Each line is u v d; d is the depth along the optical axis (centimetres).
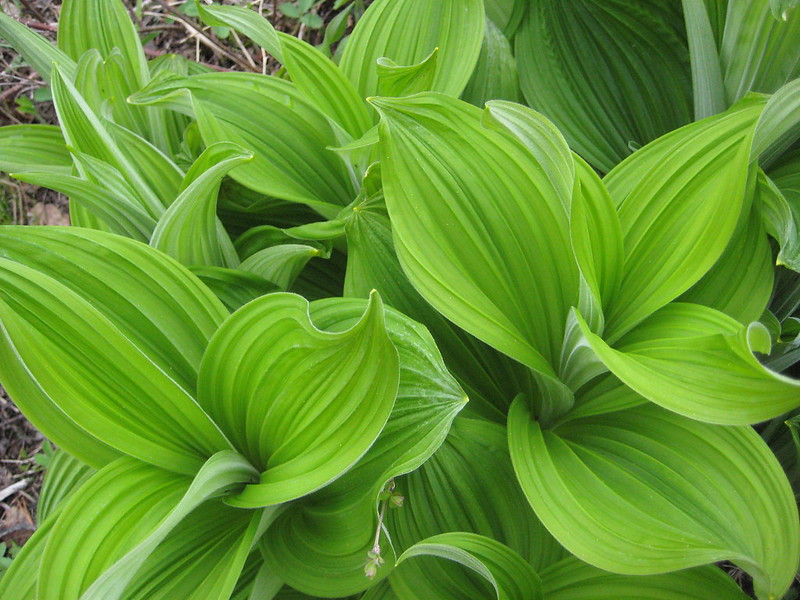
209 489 57
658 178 65
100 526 57
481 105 83
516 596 62
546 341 65
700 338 58
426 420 61
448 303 63
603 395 67
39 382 57
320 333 58
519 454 62
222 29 113
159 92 76
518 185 65
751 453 60
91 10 86
